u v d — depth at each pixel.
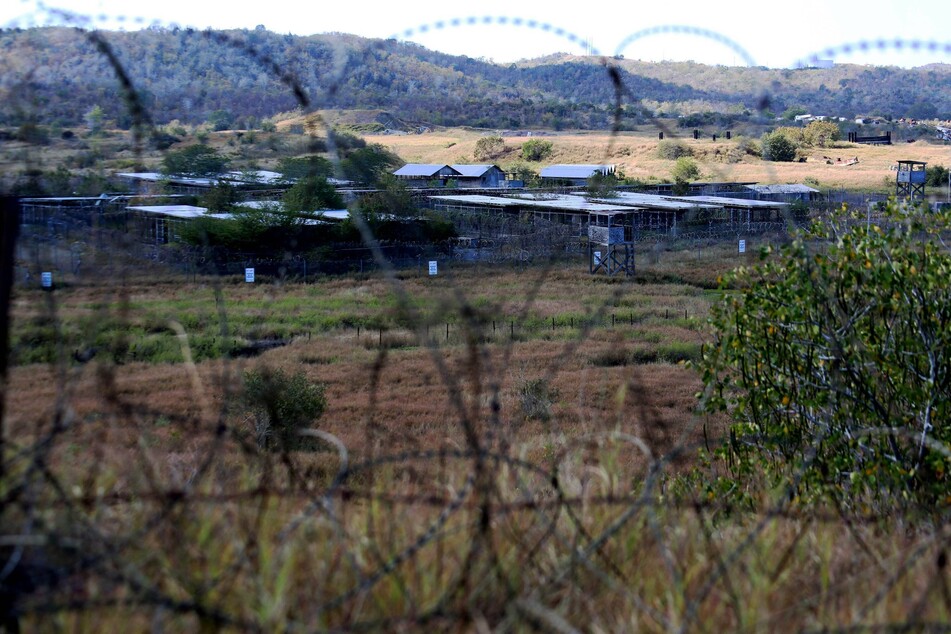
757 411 8.76
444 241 51.97
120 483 3.96
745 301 8.99
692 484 8.03
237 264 43.59
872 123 119.81
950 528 3.79
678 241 56.38
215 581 2.97
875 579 3.94
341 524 3.77
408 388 20.73
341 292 39.44
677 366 24.45
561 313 34.28
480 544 3.41
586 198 70.75
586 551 3.34
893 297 8.29
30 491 3.24
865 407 7.74
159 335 23.97
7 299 3.67
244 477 4.15
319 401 15.88
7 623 2.91
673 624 3.14
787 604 3.64
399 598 3.22
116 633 2.90
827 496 6.81
